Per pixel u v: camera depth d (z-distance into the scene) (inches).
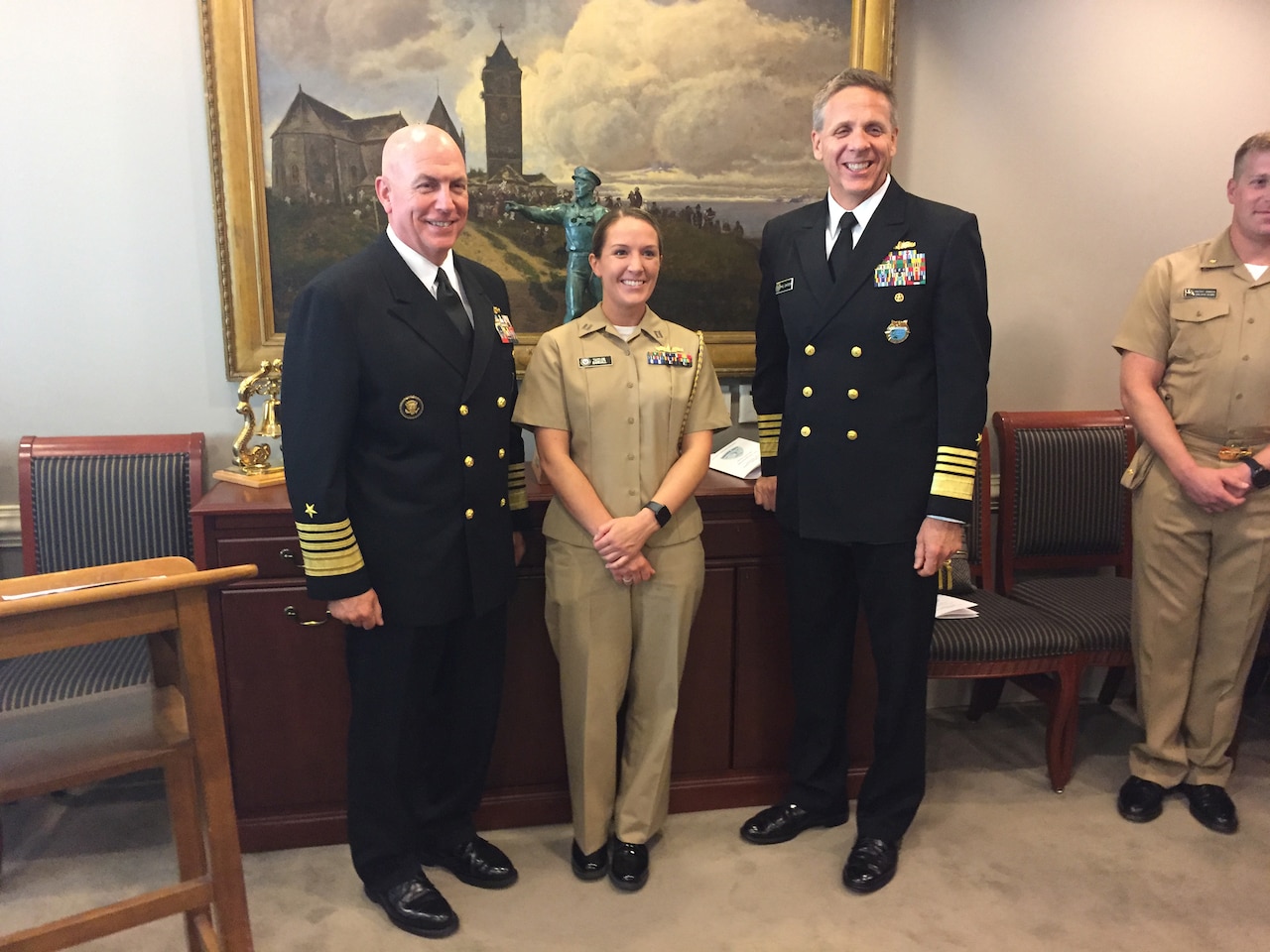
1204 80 97.8
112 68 79.2
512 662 77.3
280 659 72.6
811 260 69.2
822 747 77.5
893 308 65.7
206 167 82.0
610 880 72.4
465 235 84.7
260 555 70.6
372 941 65.5
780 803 79.9
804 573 72.9
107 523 80.3
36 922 66.7
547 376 67.5
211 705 49.3
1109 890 71.6
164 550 81.0
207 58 78.2
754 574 79.2
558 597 68.4
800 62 87.6
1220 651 79.3
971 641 82.0
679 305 89.7
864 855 72.3
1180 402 78.8
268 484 75.7
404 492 60.3
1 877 72.0
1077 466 97.3
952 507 64.6
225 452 87.0
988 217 96.7
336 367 56.6
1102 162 97.7
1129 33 95.4
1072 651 83.7
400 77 81.7
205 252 83.4
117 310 83.0
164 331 84.1
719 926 67.2
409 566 60.6
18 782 45.3
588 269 83.0
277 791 75.0
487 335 63.1
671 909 69.1
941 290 65.1
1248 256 76.2
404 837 67.0
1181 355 78.2
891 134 64.8
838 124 64.1
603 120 85.3
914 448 66.9
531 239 85.9
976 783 88.0
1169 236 100.8
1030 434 96.7
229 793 50.6
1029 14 93.0
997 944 65.3
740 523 78.1
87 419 84.4
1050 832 79.7
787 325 70.4
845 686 76.8
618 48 84.5
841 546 71.9
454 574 61.9
